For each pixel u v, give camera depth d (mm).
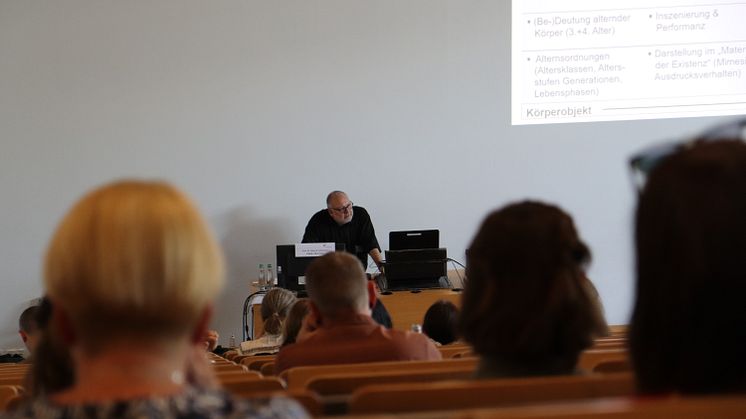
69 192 7645
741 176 1122
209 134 7676
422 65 7672
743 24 7520
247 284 7660
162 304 964
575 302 1616
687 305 1138
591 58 7566
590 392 1487
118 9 7656
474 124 7668
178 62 7668
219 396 997
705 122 7539
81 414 939
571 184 7641
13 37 7613
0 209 7625
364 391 1475
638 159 1262
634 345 1216
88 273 948
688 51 7523
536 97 7633
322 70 7676
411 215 7680
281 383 1992
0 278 7629
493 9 7648
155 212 979
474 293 1685
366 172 7684
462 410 1479
